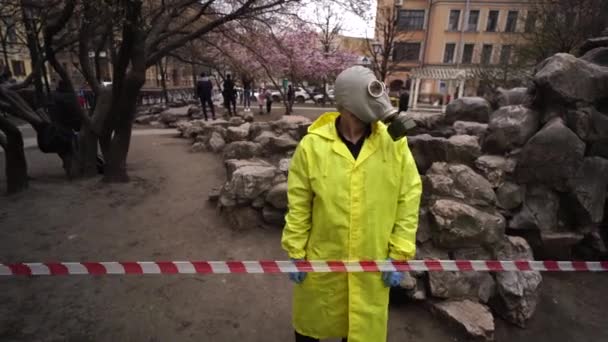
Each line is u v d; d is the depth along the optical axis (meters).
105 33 5.59
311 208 1.58
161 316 2.53
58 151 5.64
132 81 5.06
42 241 3.59
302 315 1.67
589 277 3.25
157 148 8.66
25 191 5.03
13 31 7.25
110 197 4.95
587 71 3.52
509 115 3.98
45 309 2.56
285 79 21.30
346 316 1.60
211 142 8.23
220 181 5.82
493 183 3.59
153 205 4.70
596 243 3.40
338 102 1.44
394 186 1.49
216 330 2.41
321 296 1.59
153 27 5.46
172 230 3.95
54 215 4.26
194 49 8.34
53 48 5.82
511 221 3.47
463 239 2.81
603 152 3.51
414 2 35.25
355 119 1.46
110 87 6.04
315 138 1.49
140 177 5.99
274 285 2.96
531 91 4.16
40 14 5.37
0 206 4.47
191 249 3.53
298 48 17.22
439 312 2.54
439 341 2.34
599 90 3.53
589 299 2.94
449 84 29.48
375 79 1.40
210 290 2.86
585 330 2.57
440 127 6.02
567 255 3.41
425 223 3.02
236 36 6.79
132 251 3.46
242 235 3.86
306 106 25.56
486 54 25.50
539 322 2.63
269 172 4.09
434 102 32.81
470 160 3.89
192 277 3.03
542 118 3.80
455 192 3.21
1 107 5.03
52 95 5.79
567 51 9.63
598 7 9.05
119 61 4.90
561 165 3.37
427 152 4.08
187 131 10.22
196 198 5.00
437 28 34.56
